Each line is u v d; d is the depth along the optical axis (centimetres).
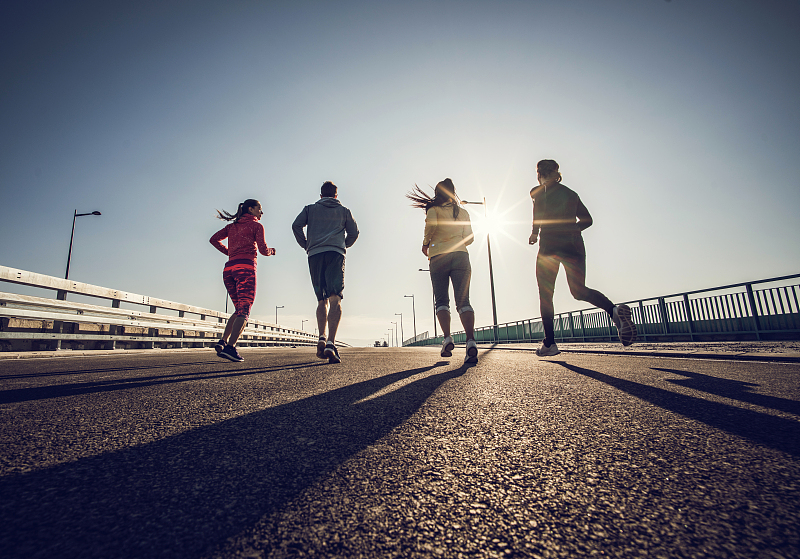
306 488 102
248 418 175
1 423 166
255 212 529
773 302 889
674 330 1157
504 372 333
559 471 112
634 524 83
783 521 82
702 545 74
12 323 572
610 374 310
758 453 123
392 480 107
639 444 134
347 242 524
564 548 75
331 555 73
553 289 527
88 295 684
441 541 78
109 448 134
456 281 454
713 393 219
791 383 249
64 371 367
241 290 499
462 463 120
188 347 1023
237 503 93
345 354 708
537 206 523
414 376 314
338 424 164
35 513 87
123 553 73
